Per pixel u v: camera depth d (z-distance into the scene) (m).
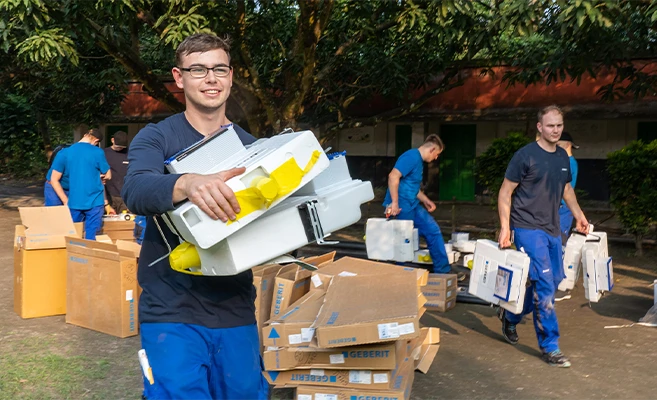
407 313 3.62
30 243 6.34
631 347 5.64
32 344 5.55
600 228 12.26
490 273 5.46
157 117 17.59
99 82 13.29
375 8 10.46
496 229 11.45
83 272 6.04
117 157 10.00
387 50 11.97
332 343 3.64
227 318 2.57
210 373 2.59
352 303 3.99
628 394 4.56
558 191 5.29
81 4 8.00
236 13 9.33
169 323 2.50
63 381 4.69
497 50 11.85
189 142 2.57
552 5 7.93
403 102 14.49
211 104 2.59
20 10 7.60
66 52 8.03
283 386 4.05
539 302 5.23
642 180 9.59
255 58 11.16
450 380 4.82
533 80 10.71
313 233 2.26
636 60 12.21
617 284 8.23
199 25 7.77
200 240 2.01
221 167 2.29
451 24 8.51
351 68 12.05
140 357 2.54
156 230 2.55
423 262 7.59
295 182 2.10
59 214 6.65
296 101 10.05
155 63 15.87
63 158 8.02
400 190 7.61
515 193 5.40
